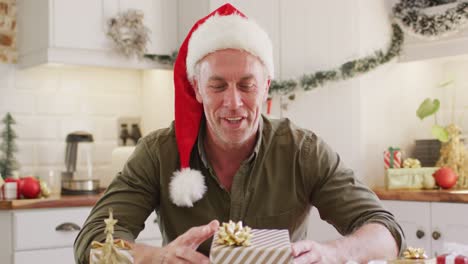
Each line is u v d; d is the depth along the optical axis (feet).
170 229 5.52
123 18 11.22
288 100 11.59
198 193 5.28
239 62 4.79
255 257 3.82
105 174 12.27
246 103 4.84
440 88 12.56
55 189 11.68
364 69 11.40
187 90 5.41
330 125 11.49
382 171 11.73
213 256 3.84
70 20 10.86
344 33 11.42
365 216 5.18
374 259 4.66
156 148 5.50
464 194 9.82
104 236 4.81
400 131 12.10
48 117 11.77
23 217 9.73
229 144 5.12
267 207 5.40
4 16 11.44
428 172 11.16
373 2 11.60
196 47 4.97
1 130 11.32
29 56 11.27
